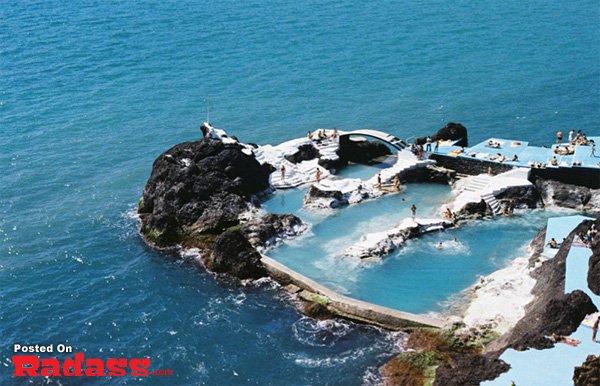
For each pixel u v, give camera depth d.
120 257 98.31
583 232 85.69
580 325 70.75
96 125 140.75
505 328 77.38
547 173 106.56
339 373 75.25
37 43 192.75
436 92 154.00
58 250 100.25
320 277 90.00
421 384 71.50
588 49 177.88
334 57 176.50
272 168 114.69
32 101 152.88
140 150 130.38
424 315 81.81
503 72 164.50
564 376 65.00
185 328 83.06
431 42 186.38
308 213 104.88
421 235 97.81
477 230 99.12
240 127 139.50
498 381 65.19
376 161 120.25
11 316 86.38
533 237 96.94
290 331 81.88
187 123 141.12
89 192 116.19
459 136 121.44
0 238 103.31
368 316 82.38
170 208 104.81
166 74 168.38
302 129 137.88
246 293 89.19
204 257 96.50
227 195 105.31
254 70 169.25
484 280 86.69
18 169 123.50
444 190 110.38
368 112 144.88
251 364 77.19
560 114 142.50
